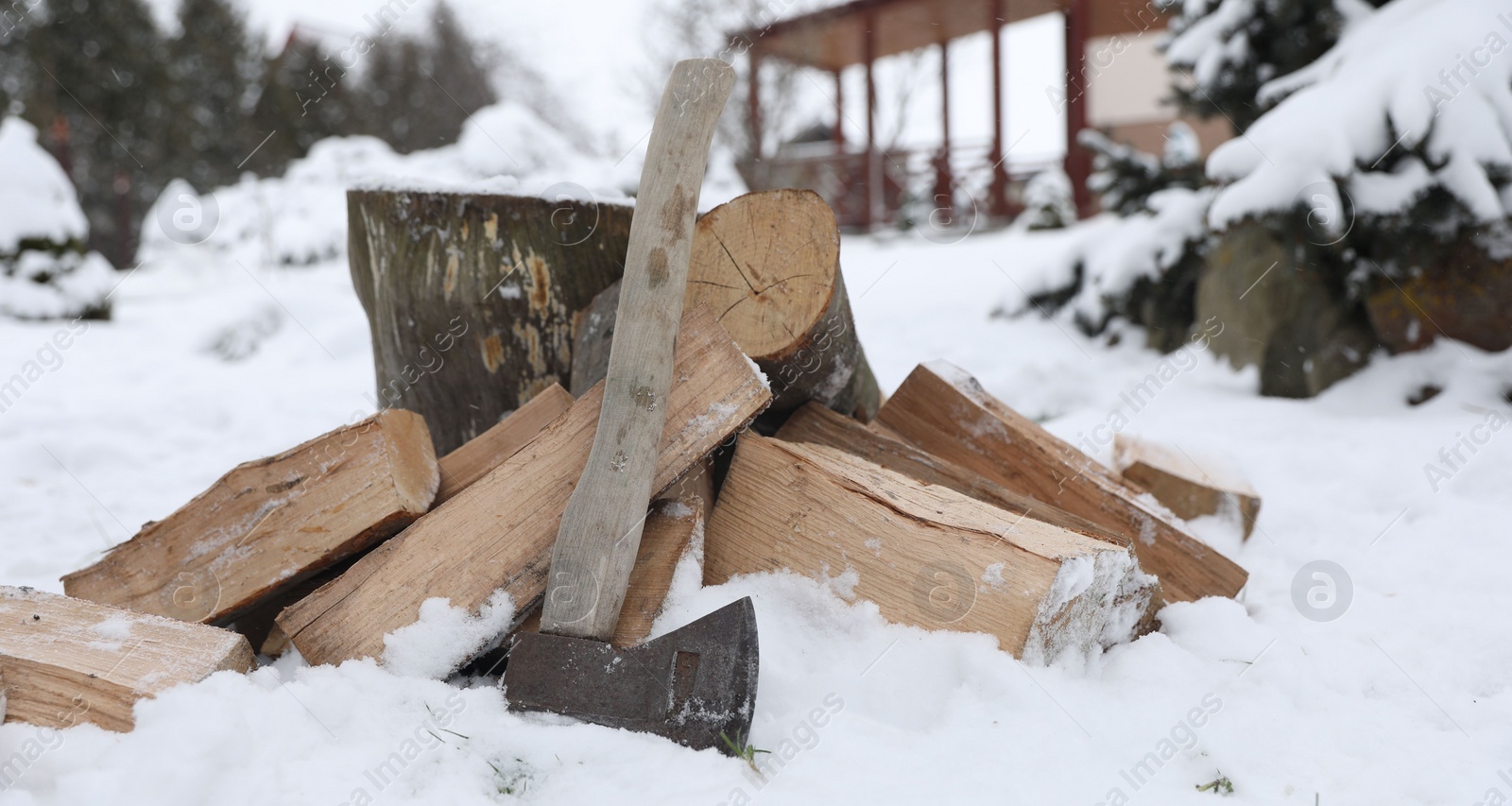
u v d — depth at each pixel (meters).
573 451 2.36
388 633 2.20
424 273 3.13
